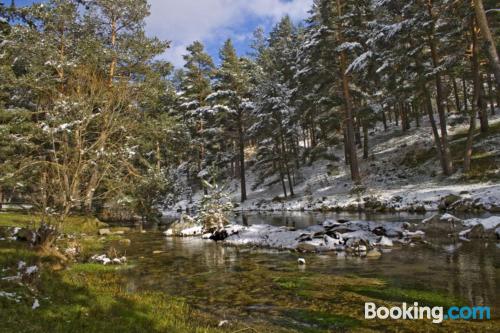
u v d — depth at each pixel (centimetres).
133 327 560
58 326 518
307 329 588
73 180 1195
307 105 3416
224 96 4019
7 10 1973
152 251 1458
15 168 1836
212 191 2122
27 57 2155
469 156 2566
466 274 853
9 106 2447
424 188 2623
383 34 2575
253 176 4931
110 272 1060
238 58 4597
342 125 3784
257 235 1669
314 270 999
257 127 3612
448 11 2383
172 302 747
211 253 1380
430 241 1315
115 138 1761
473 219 1494
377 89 3859
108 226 2325
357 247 1259
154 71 2466
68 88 1528
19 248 1102
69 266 1080
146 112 2489
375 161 3572
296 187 3888
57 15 2241
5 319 526
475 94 2520
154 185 2522
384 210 2412
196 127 4694
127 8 2442
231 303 742
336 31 3089
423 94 2870
